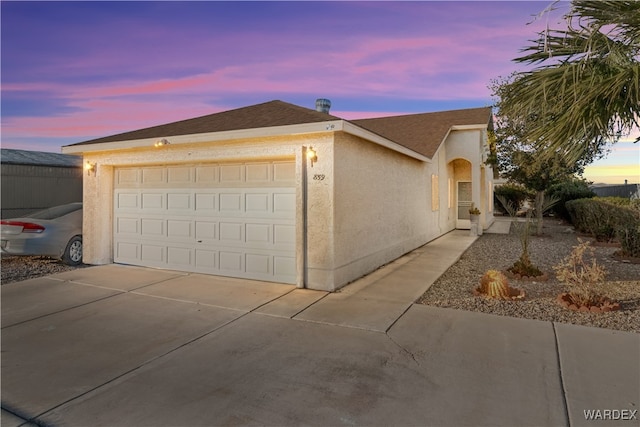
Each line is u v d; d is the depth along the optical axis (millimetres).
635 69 4238
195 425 2752
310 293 6262
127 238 8766
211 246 7668
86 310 5465
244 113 8102
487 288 5953
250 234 7250
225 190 7492
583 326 4613
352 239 7082
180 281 7137
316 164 6398
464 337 4332
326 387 3268
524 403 2961
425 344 4152
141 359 3875
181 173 7980
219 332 4586
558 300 5520
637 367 3525
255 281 7113
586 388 3168
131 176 8656
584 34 4836
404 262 9023
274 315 5180
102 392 3234
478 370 3529
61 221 8773
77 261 8953
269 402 3043
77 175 15062
